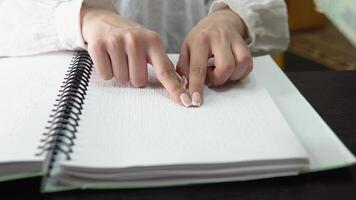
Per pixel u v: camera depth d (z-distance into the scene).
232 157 0.30
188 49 0.46
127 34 0.44
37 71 0.47
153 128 0.34
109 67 0.45
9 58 0.53
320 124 0.37
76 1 0.54
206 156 0.30
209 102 0.40
